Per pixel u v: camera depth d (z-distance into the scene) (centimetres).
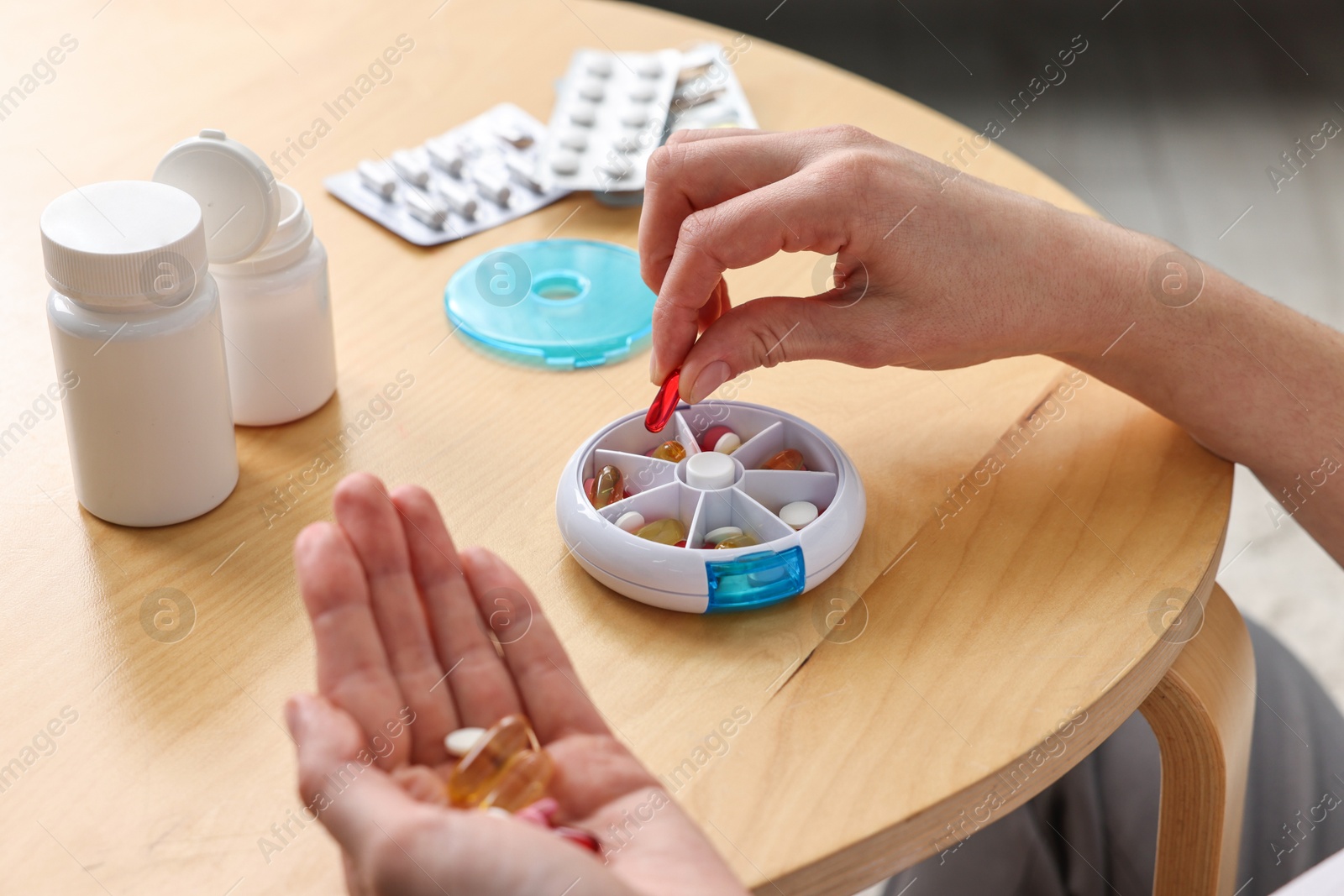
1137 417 102
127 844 87
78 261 91
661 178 99
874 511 97
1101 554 96
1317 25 278
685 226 95
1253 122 249
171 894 86
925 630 93
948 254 96
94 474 94
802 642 93
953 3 277
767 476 96
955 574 95
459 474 98
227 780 88
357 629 87
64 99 116
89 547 95
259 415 99
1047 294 98
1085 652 92
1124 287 98
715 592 93
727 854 87
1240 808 99
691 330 97
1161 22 277
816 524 94
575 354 103
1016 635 93
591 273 108
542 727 88
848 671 92
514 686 88
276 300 97
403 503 89
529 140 114
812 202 95
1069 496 98
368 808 82
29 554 94
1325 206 225
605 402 101
